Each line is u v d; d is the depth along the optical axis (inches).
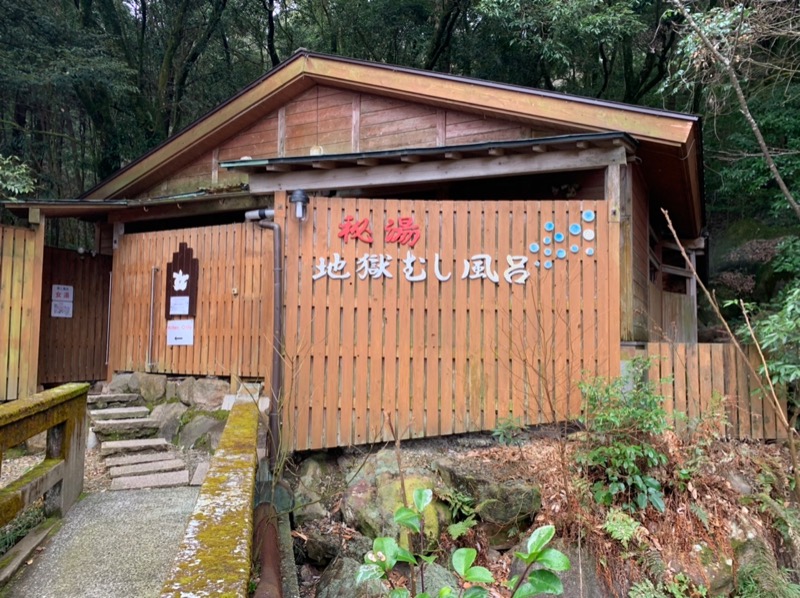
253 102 320.5
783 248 352.2
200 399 262.2
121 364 299.1
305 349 221.3
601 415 180.4
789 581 163.5
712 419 198.1
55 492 162.6
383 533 182.4
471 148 219.1
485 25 563.2
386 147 295.9
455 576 165.8
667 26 527.2
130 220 310.2
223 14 593.3
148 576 124.3
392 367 217.9
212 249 274.8
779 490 185.9
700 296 512.7
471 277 216.5
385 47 641.6
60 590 117.6
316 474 213.0
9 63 378.3
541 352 209.8
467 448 213.0
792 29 255.6
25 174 306.2
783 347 194.1
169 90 591.8
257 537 138.7
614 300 206.5
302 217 223.6
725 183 429.4
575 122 224.8
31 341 256.7
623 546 165.0
